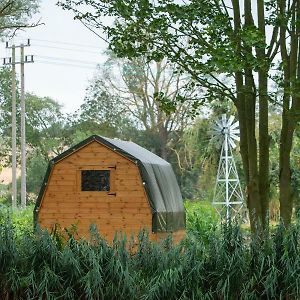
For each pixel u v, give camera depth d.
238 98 13.95
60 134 59.44
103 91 56.72
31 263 10.48
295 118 13.56
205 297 9.88
